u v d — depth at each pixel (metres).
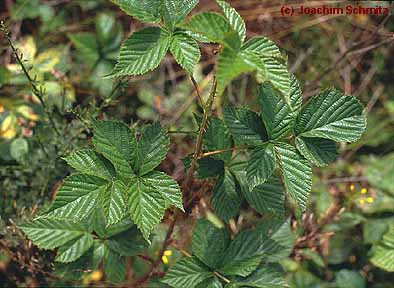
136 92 1.30
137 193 0.80
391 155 1.26
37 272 1.08
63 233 0.94
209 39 0.74
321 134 0.80
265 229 0.97
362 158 1.28
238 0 1.37
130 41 0.77
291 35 1.38
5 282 1.11
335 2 1.29
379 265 1.09
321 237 1.14
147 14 0.77
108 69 1.27
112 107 1.21
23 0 1.33
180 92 1.30
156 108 1.28
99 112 1.10
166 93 1.33
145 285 1.03
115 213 0.79
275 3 1.37
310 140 0.81
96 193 0.81
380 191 1.21
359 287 1.14
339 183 1.24
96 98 1.24
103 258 0.98
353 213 1.17
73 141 1.09
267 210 0.89
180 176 1.16
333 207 1.16
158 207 0.79
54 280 1.07
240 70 0.70
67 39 1.34
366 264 1.17
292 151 0.81
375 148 1.29
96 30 1.31
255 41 0.73
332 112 0.80
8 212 1.09
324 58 1.37
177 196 0.80
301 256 1.13
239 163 0.90
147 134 0.81
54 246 0.93
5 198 1.10
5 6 1.35
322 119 0.81
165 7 0.77
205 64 1.33
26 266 1.06
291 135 0.82
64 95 1.13
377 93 1.35
